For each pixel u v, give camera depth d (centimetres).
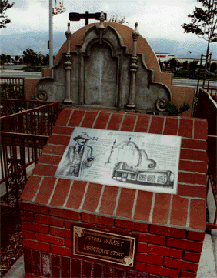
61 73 895
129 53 820
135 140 216
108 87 868
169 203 186
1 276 243
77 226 199
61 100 919
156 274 194
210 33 1077
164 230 181
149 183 196
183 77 3206
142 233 187
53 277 221
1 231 308
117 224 188
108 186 199
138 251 192
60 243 209
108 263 202
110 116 237
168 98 838
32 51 4403
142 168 202
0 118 396
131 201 191
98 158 213
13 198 381
